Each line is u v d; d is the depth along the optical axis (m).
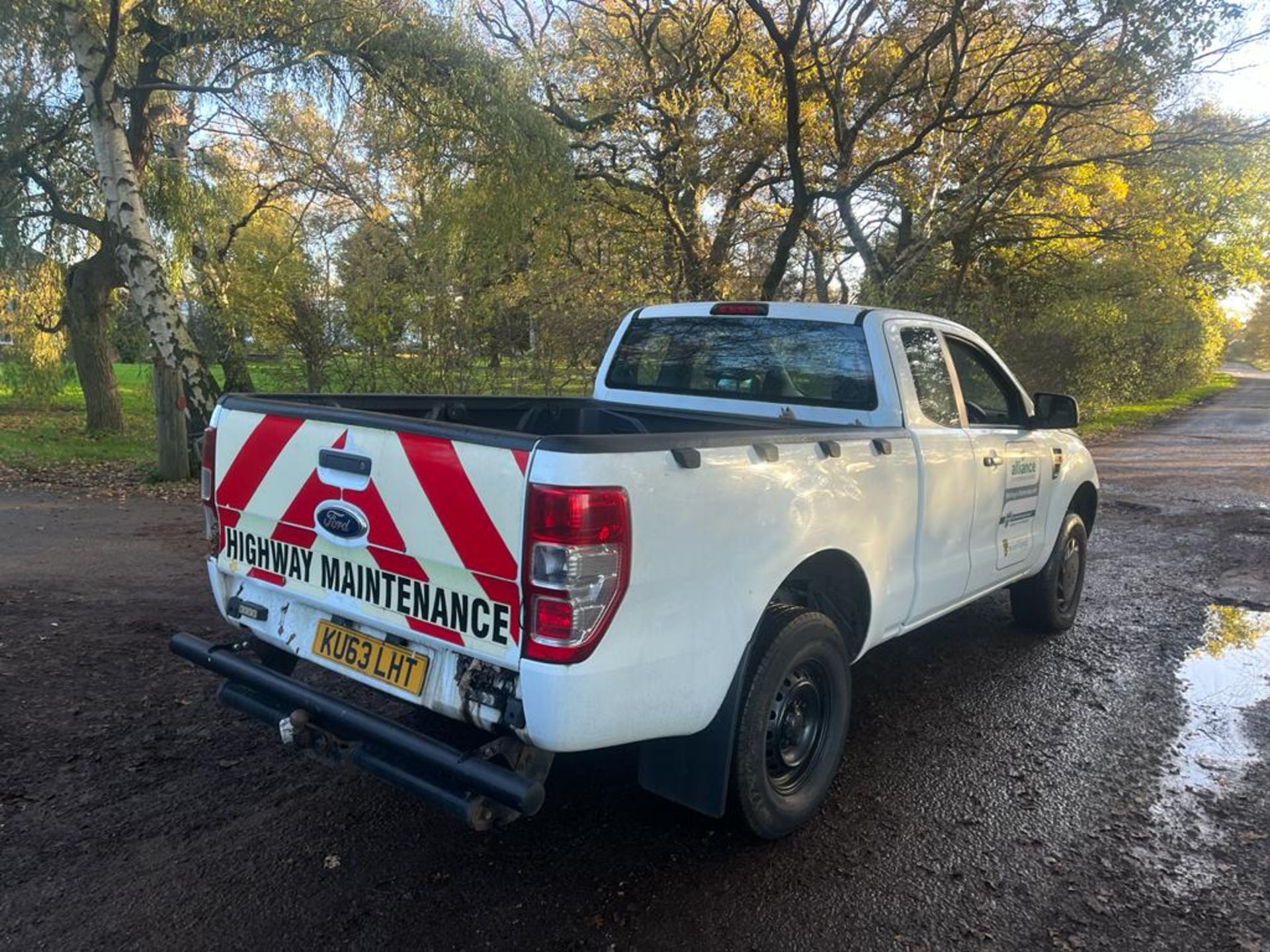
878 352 4.32
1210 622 6.51
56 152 14.69
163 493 11.51
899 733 4.46
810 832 3.51
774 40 12.45
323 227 16.47
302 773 3.85
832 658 3.53
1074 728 4.57
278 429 3.26
